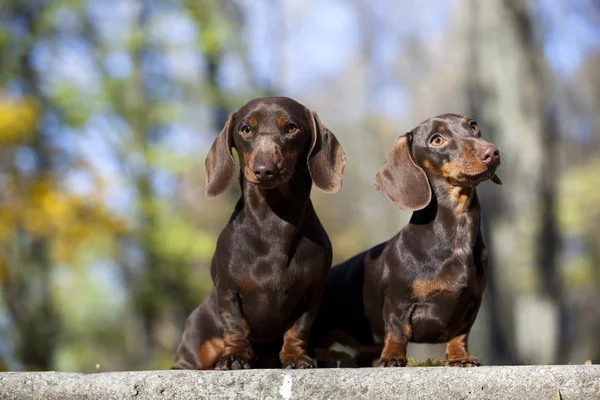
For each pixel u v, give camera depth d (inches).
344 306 235.6
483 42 681.0
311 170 209.9
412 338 213.9
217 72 791.7
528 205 657.6
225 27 775.1
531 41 683.4
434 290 206.2
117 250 749.3
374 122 1453.0
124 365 1011.9
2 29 707.4
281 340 217.8
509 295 650.2
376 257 225.0
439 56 1299.2
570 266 1083.9
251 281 204.1
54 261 661.3
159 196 810.8
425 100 1355.8
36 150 649.0
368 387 163.6
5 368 604.1
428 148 214.8
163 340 996.6
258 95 815.1
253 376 164.2
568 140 1282.0
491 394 165.0
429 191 212.1
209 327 236.2
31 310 695.1
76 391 163.0
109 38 777.6
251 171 195.9
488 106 676.1
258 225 204.8
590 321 1091.9
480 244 210.5
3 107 605.0
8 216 606.2
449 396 164.4
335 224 1422.2
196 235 781.3
